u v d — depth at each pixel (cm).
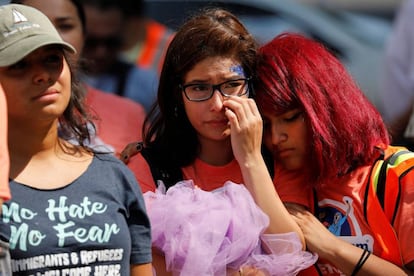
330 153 923
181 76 933
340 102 934
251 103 926
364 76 1723
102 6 1516
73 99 886
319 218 956
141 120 1355
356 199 940
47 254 774
